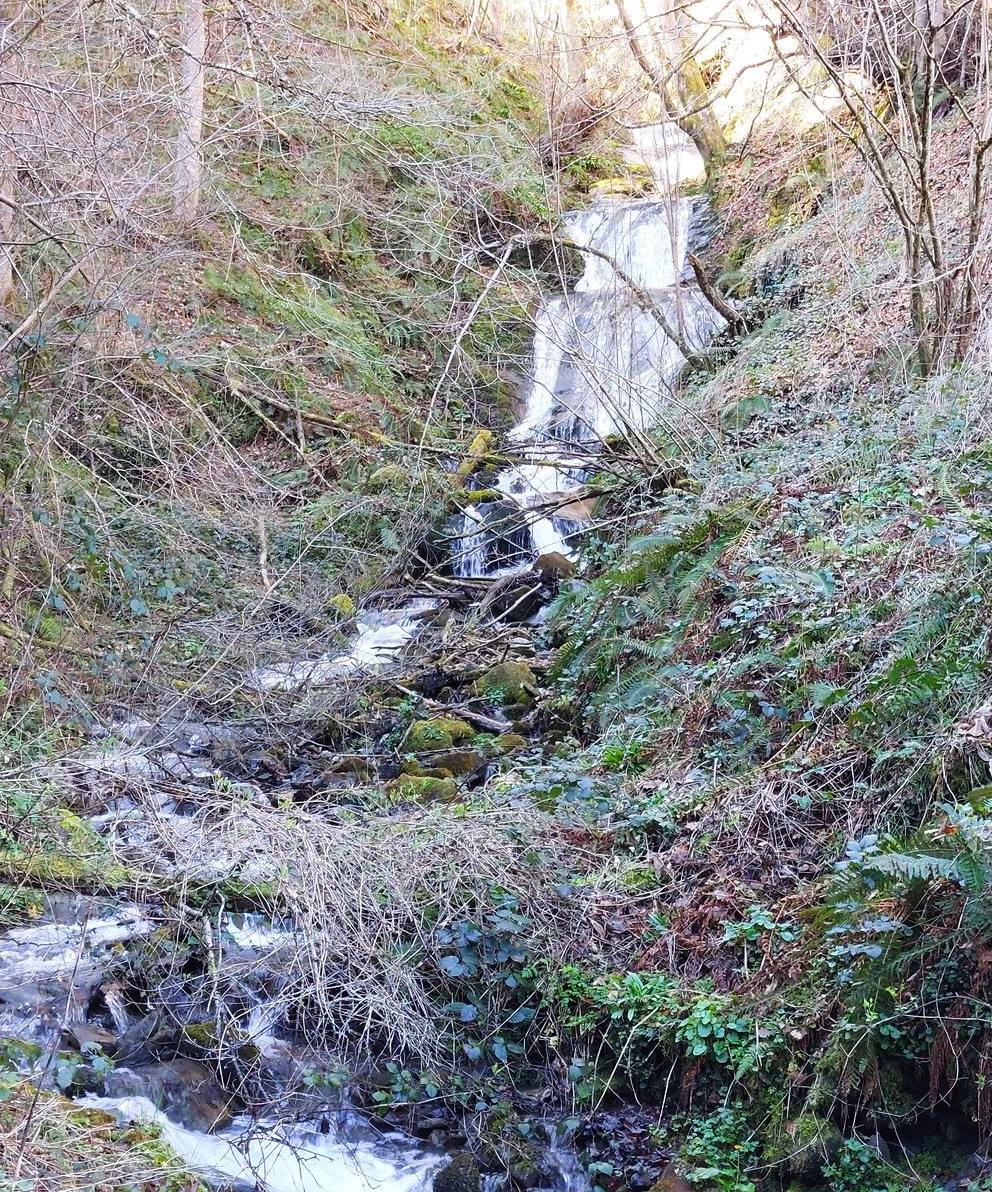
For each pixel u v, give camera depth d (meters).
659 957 5.99
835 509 8.47
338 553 12.16
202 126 13.14
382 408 15.52
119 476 10.69
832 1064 5.00
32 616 8.72
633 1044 5.63
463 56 19.16
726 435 10.84
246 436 14.19
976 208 9.32
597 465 11.66
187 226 12.64
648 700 8.25
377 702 10.14
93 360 9.27
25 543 9.16
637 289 12.24
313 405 14.85
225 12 12.11
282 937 5.88
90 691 8.65
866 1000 4.98
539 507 11.79
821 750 6.48
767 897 6.02
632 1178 5.19
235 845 6.18
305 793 8.52
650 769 7.46
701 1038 5.43
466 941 5.92
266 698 9.52
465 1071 5.72
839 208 13.38
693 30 17.80
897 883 5.14
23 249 9.51
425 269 17.20
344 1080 5.57
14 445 9.17
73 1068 5.13
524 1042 5.84
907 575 6.98
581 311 15.27
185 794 7.10
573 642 9.80
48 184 8.91
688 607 8.46
